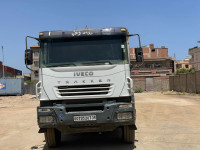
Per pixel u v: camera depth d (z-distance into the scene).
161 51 68.12
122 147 7.30
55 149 7.58
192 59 75.62
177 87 42.00
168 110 16.23
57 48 7.18
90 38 7.23
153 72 58.00
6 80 41.22
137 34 7.46
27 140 9.32
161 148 7.05
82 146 7.71
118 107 6.66
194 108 16.84
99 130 6.95
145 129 9.98
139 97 31.73
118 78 6.87
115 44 7.16
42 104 6.98
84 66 6.92
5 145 8.66
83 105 6.78
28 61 7.43
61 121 6.65
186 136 8.49
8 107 23.56
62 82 6.89
